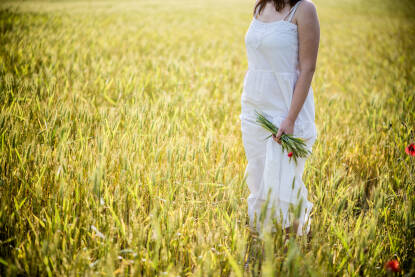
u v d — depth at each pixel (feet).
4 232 7.25
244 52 32.99
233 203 7.66
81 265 6.22
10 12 37.55
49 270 6.05
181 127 12.42
